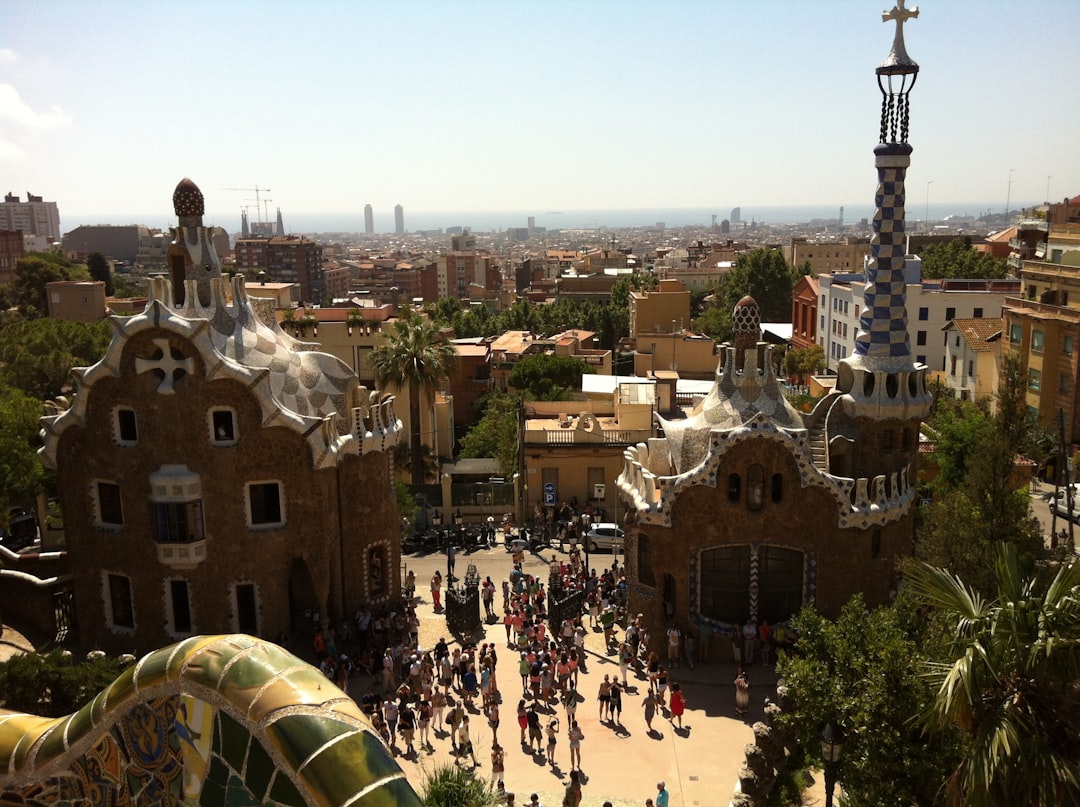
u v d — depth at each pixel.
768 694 37.00
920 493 57.88
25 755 8.20
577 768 31.34
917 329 103.00
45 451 40.12
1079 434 72.31
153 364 37.66
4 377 79.62
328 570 41.41
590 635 43.06
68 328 87.75
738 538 39.88
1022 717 18.75
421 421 75.81
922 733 21.70
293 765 6.39
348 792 6.25
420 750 32.50
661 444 43.38
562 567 48.53
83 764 7.89
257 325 42.16
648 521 40.25
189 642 7.34
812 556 39.94
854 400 42.19
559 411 72.94
